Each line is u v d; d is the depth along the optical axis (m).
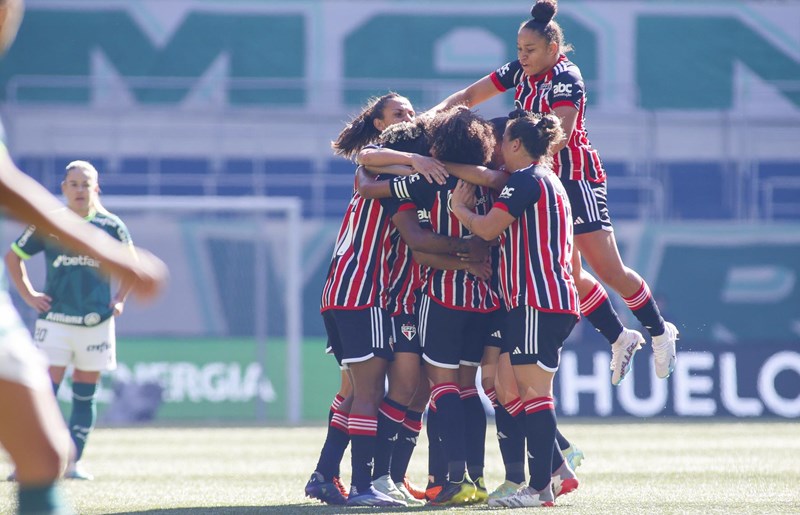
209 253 55.94
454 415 15.34
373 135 17.47
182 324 55.34
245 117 67.12
